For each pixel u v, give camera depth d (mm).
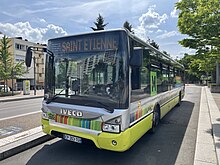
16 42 45562
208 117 9023
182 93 14789
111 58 4238
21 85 36906
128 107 4113
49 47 5113
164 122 8422
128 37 4266
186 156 4820
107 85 4180
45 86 5121
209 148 5066
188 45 8953
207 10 7977
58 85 4840
